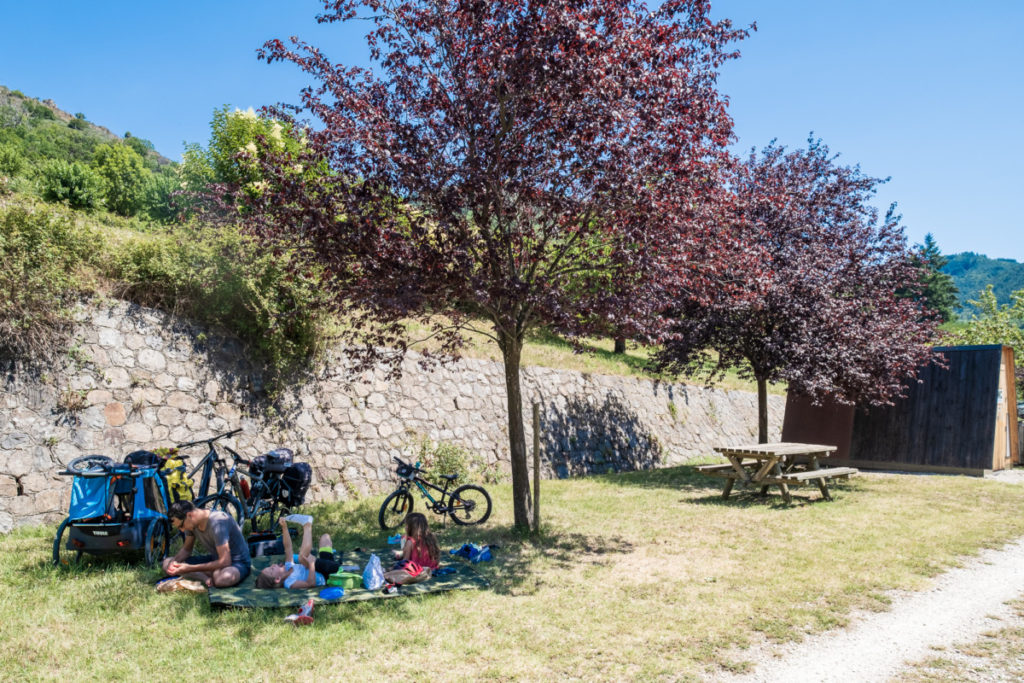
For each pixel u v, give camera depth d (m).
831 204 16.67
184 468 7.78
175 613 5.56
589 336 8.23
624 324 8.09
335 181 8.02
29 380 8.55
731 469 12.98
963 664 4.89
